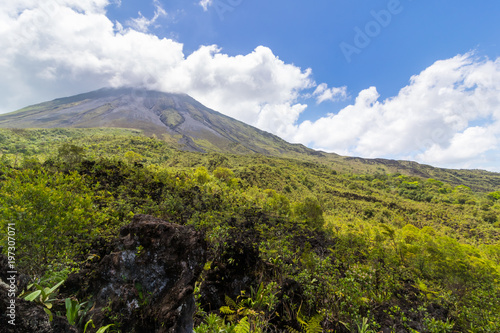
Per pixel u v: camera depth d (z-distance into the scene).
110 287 3.64
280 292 6.23
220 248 6.99
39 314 2.23
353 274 8.52
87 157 19.83
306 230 21.11
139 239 3.89
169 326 3.14
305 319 6.03
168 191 17.98
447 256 13.34
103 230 7.43
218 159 119.06
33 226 4.38
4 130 120.75
